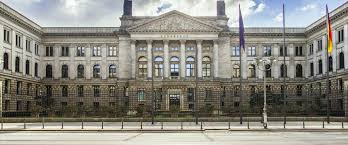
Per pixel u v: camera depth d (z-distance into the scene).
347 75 83.12
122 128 53.22
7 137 40.66
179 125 62.12
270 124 63.62
